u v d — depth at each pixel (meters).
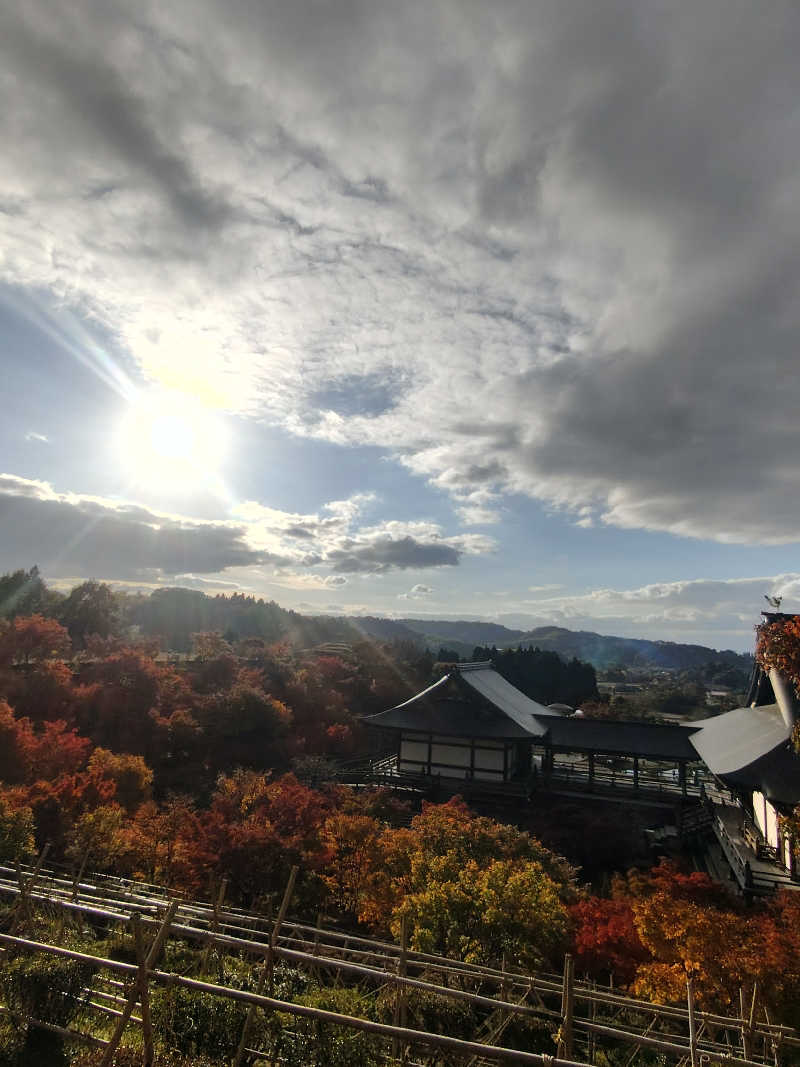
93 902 13.61
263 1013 7.94
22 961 8.50
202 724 43.50
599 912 15.63
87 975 8.26
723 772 22.73
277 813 21.27
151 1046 7.29
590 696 80.81
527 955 12.98
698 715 79.31
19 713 40.53
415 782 34.69
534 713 42.78
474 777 35.66
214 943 10.66
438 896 14.41
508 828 21.64
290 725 47.34
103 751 30.59
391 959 11.46
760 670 30.94
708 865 25.94
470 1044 6.54
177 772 38.69
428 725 36.75
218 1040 7.74
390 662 75.19
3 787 24.09
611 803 32.47
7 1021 8.09
